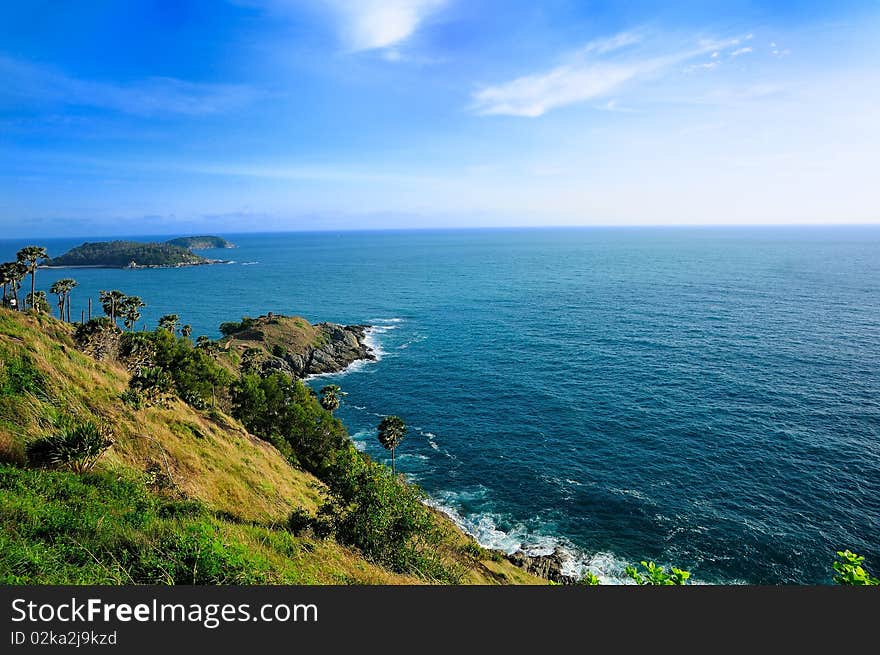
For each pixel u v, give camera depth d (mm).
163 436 36688
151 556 14852
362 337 136000
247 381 67938
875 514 49781
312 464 61344
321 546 22375
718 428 69375
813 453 61281
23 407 27453
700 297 173250
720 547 46750
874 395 77312
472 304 183500
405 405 87438
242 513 29828
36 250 88562
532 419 77562
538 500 56406
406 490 26156
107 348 55125
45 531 15719
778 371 90438
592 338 123688
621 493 56188
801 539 47031
